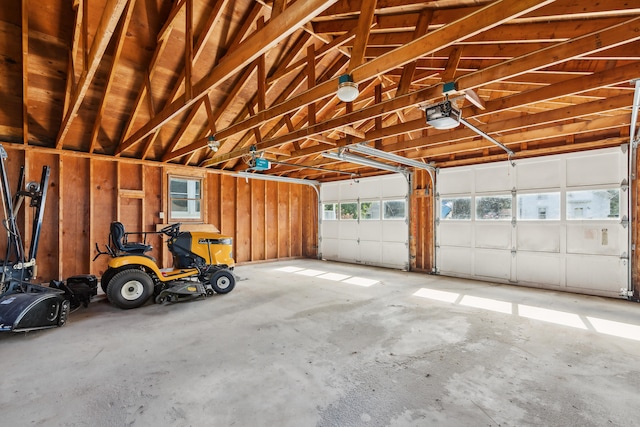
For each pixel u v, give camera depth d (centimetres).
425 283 577
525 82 346
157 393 212
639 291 455
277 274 667
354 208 846
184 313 390
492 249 596
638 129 430
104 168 572
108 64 425
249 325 347
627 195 464
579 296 482
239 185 801
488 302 446
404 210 736
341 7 322
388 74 443
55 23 371
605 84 276
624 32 203
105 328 336
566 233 517
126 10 340
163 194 642
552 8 238
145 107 505
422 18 283
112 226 431
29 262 356
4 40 369
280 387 220
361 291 511
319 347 288
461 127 527
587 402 205
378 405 200
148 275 426
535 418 188
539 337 315
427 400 206
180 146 626
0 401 200
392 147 535
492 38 283
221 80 274
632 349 287
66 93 429
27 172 476
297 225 955
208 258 508
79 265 539
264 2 368
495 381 230
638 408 198
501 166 587
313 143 741
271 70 509
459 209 643
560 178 523
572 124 446
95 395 208
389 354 274
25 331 322
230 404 200
